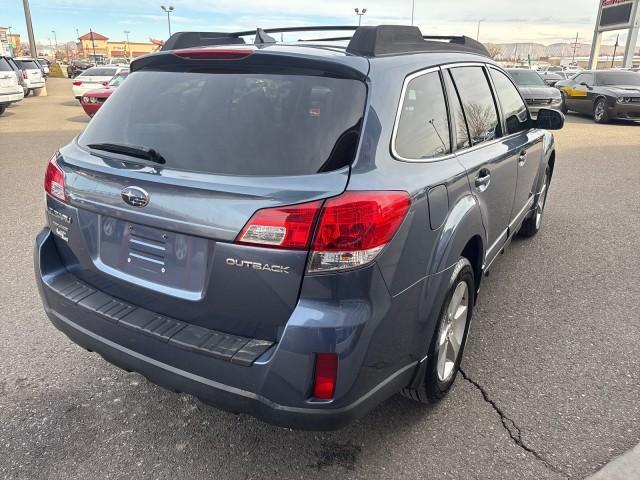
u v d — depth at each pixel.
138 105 2.57
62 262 2.75
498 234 3.75
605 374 3.23
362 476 2.47
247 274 2.05
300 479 2.45
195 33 3.07
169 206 2.18
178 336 2.21
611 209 6.76
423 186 2.36
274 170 2.10
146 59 2.70
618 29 36.47
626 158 10.30
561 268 4.84
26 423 2.78
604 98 16.16
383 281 2.12
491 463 2.53
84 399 2.98
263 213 2.00
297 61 2.31
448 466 2.52
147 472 2.48
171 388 2.31
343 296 2.03
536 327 3.79
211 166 2.18
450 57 3.12
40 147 11.33
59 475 2.45
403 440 2.68
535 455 2.58
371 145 2.18
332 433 2.73
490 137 3.53
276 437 2.72
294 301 2.03
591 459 2.55
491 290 4.38
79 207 2.52
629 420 2.82
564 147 11.69
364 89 2.27
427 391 2.74
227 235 2.05
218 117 2.31
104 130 2.62
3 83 16.89
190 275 2.21
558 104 16.61
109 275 2.47
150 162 2.32
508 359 3.39
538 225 5.69
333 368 2.04
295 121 2.19
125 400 2.98
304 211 1.98
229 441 2.69
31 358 3.35
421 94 2.64
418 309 2.39
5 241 5.41
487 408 2.92
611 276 4.66
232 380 2.11
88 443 2.65
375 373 2.19
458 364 3.07
